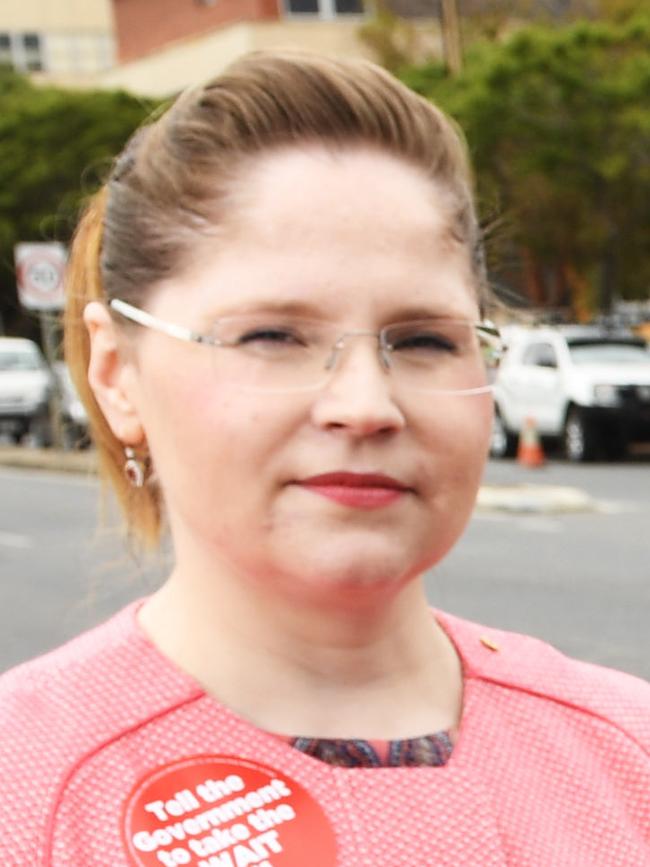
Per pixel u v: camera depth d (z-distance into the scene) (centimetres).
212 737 119
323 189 121
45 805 112
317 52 131
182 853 112
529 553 1035
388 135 125
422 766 126
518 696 137
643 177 2223
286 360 119
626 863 127
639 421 1695
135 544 152
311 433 118
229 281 120
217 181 122
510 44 2223
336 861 114
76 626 777
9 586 933
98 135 3175
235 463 119
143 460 143
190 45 3716
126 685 122
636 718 143
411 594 134
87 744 116
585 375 1716
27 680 125
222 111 124
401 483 120
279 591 122
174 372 122
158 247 125
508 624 773
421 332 122
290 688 126
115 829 112
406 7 3403
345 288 119
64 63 5169
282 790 117
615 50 2241
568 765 132
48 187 3209
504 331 169
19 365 2205
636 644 720
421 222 124
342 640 126
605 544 1073
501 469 1656
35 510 1394
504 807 124
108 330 133
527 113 2211
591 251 2441
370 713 127
